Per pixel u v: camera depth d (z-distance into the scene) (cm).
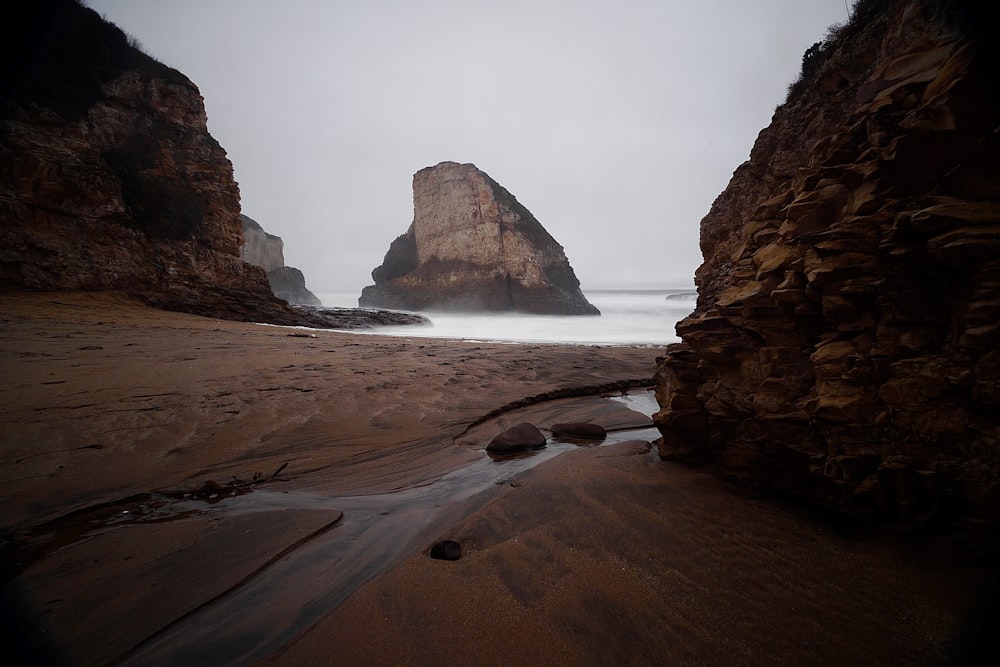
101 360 760
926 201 243
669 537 264
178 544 275
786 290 305
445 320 3756
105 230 1820
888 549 229
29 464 374
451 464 445
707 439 372
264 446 461
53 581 233
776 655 171
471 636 188
